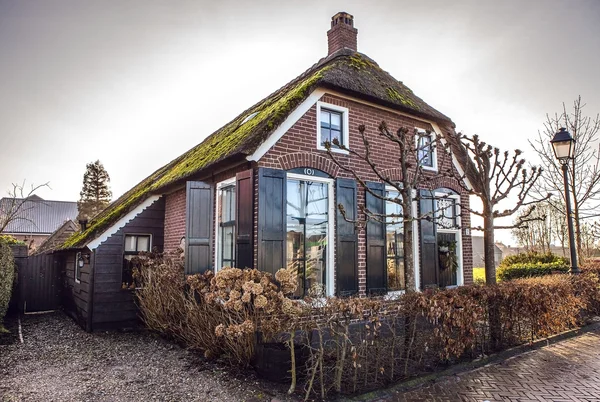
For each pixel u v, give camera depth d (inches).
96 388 208.2
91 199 1658.5
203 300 261.3
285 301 204.7
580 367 235.1
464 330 232.4
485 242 305.0
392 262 348.8
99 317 365.7
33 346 310.5
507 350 263.6
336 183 309.3
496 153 304.2
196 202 316.2
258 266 260.4
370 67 399.2
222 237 332.2
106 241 377.4
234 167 307.3
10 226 1804.9
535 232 808.9
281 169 283.9
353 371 201.0
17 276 492.7
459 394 192.7
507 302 270.5
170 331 316.2
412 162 368.8
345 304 191.2
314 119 310.2
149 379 221.8
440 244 391.5
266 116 311.7
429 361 231.0
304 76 420.2
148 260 349.4
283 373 202.2
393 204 356.8
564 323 315.6
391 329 210.4
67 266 492.1
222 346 251.8
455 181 400.2
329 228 305.6
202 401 186.5
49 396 196.5
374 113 352.8
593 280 382.9
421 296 220.2
